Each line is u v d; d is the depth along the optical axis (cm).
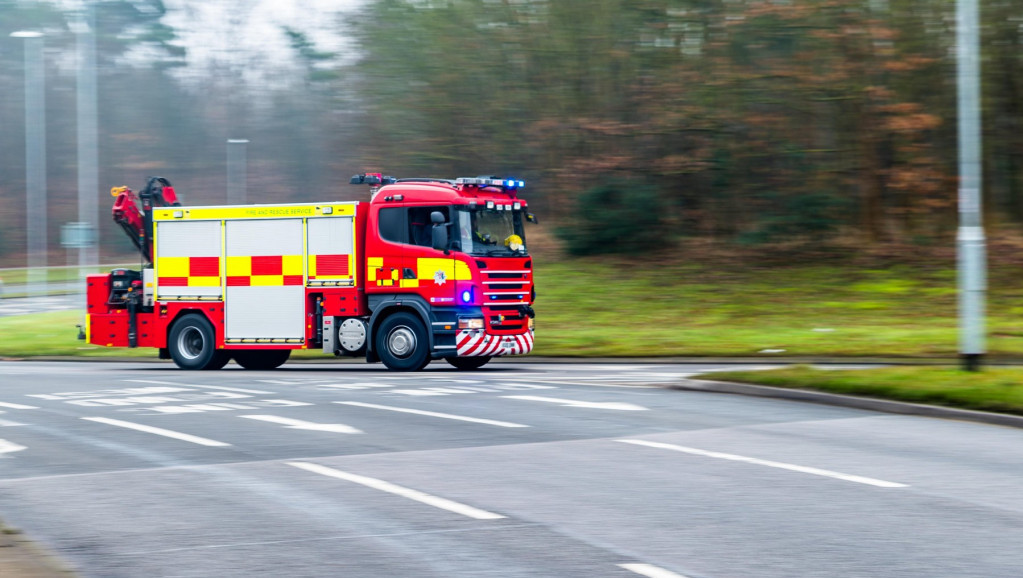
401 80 4947
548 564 791
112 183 9400
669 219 4831
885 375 1750
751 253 4644
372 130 5191
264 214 2575
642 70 4544
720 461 1196
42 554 835
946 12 4166
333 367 2709
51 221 9006
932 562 787
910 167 4200
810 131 4481
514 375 2250
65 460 1252
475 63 4775
